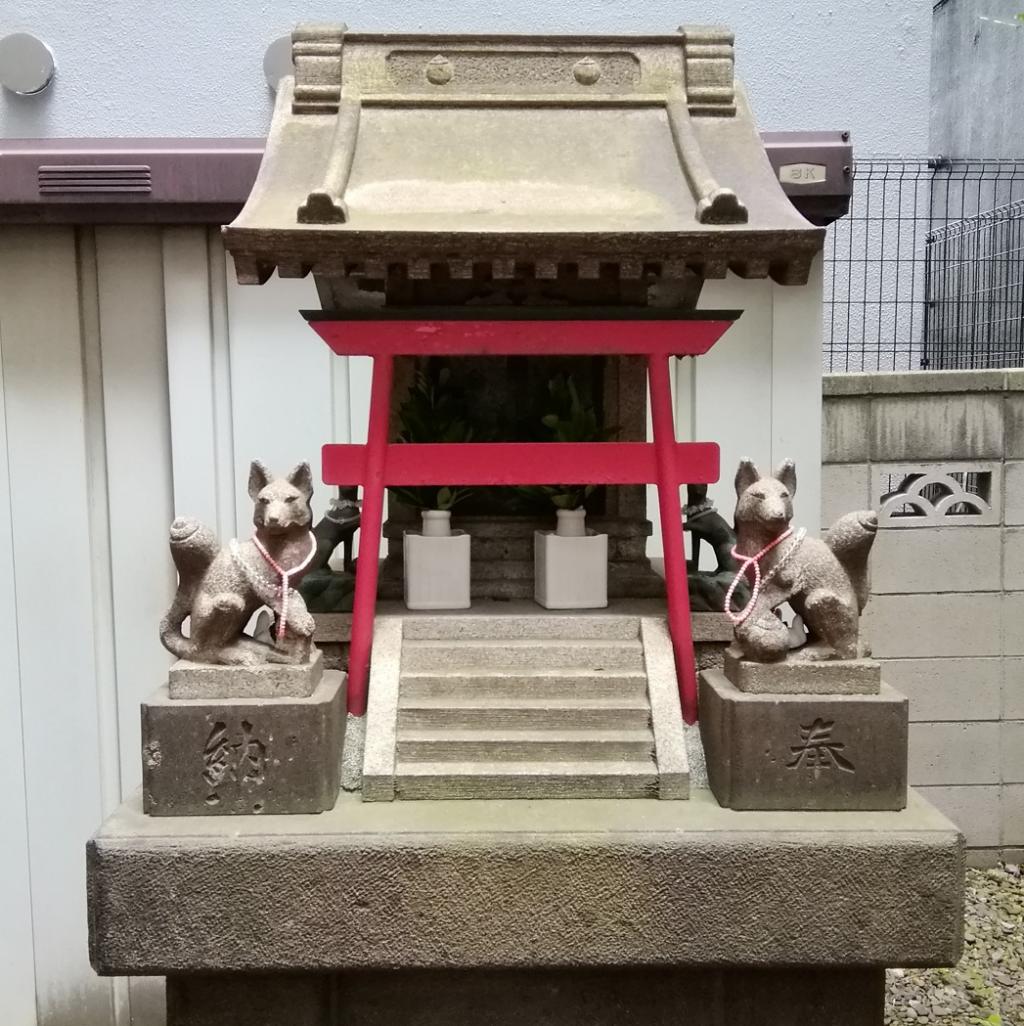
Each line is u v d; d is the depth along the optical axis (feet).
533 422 7.07
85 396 9.11
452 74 6.42
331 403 9.12
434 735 5.81
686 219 5.44
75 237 8.92
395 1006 5.62
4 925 9.43
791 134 9.04
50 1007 9.53
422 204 5.54
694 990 5.60
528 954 5.27
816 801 5.48
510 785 5.64
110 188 8.52
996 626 11.94
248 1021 5.54
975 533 11.82
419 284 6.36
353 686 5.95
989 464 11.75
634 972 5.60
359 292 6.14
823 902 5.24
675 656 6.10
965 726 12.03
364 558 5.93
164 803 5.43
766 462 9.42
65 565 9.18
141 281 9.00
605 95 6.38
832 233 13.50
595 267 5.30
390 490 6.83
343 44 6.43
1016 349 15.60
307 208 5.19
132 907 5.19
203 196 8.56
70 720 9.31
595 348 5.90
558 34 6.45
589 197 5.67
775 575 5.65
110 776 9.37
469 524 6.92
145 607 9.25
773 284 9.28
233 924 5.22
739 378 9.35
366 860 5.20
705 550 9.16
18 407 9.03
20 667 9.25
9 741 9.30
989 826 12.17
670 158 6.02
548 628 6.25
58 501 9.12
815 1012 5.59
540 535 6.67
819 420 9.39
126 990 9.59
